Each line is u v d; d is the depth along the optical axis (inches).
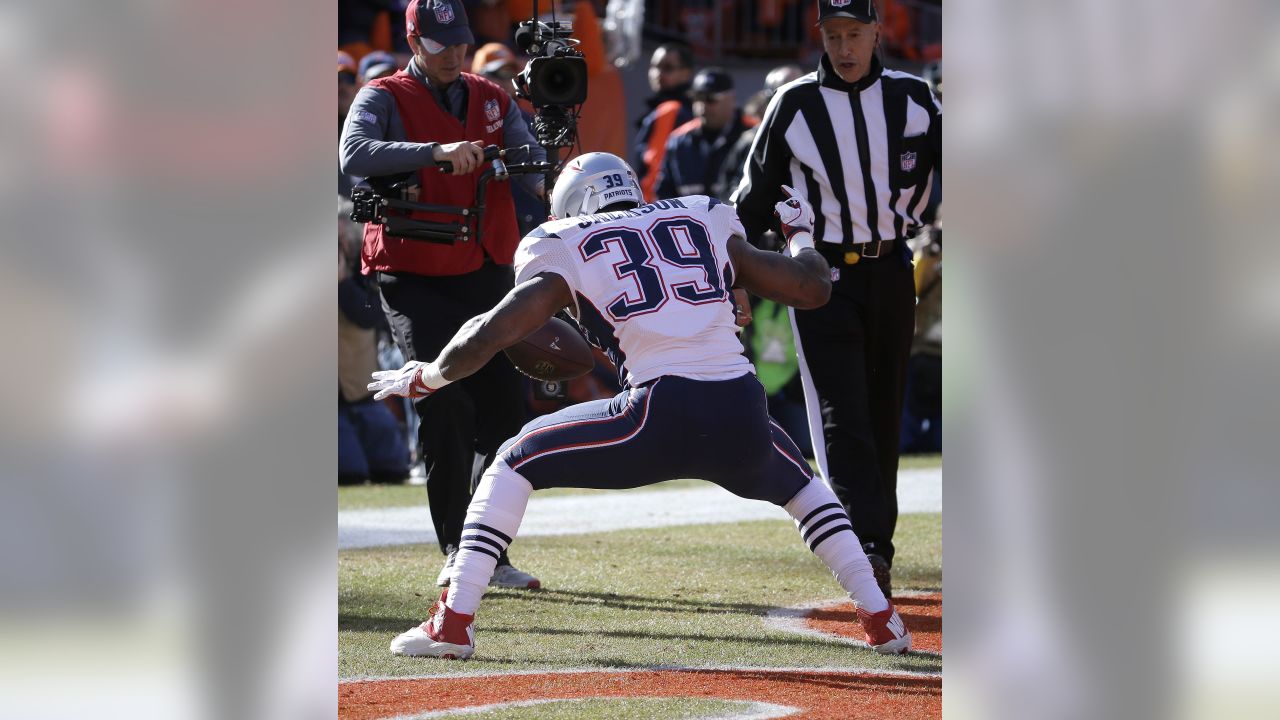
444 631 563.8
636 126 1876.2
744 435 542.3
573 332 635.5
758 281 578.6
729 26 2180.1
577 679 527.8
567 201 581.0
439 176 748.6
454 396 749.9
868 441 708.0
